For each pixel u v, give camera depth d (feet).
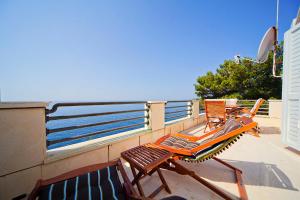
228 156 10.07
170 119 17.42
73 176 4.53
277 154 10.41
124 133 11.25
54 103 6.86
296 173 7.77
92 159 8.23
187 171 6.05
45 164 6.32
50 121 6.82
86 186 4.17
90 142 8.68
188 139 9.49
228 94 51.08
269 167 8.46
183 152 6.85
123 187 3.91
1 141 5.13
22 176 5.63
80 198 3.72
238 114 19.48
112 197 3.77
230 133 6.30
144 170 5.00
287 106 9.41
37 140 6.07
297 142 8.67
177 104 18.52
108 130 9.71
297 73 8.64
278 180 7.11
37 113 6.08
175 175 7.55
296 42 8.71
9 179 5.31
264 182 6.95
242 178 7.29
